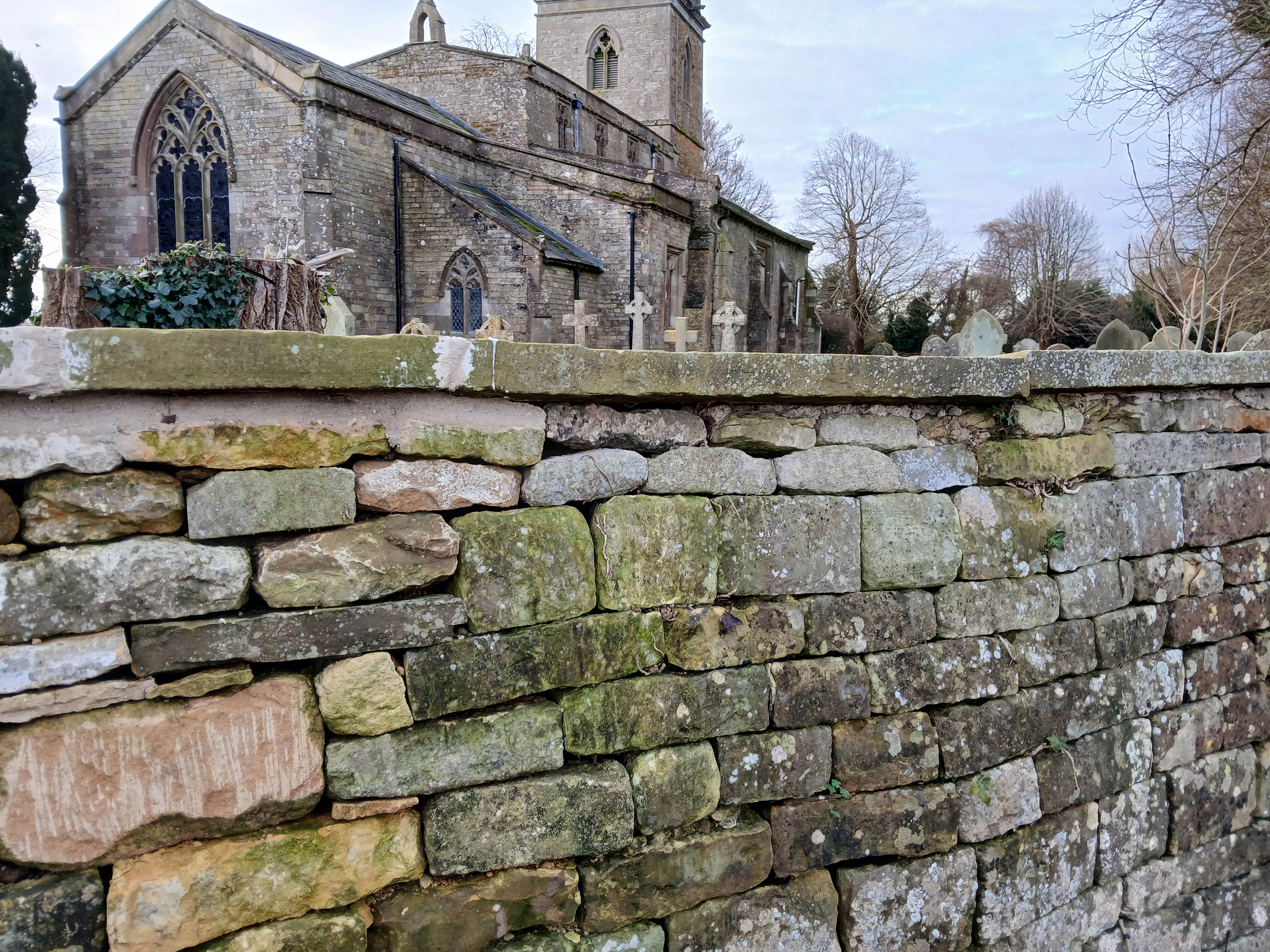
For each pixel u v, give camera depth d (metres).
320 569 2.66
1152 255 11.50
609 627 3.16
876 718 3.68
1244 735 4.83
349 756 2.72
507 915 2.96
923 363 3.61
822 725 3.57
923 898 3.71
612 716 3.15
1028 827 3.99
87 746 2.39
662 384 3.13
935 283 55.38
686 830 3.34
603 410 3.20
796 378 3.37
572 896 3.06
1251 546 4.88
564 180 27.89
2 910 2.30
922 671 3.75
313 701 2.68
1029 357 3.88
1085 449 4.19
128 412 2.41
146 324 5.20
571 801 3.04
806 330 48.75
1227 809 4.73
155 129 23.36
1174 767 4.54
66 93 23.42
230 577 2.54
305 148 21.53
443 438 2.85
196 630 2.48
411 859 2.81
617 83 46.94
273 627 2.57
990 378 3.76
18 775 2.32
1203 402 4.64
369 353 2.62
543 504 3.06
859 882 3.59
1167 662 4.49
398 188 23.94
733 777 3.39
